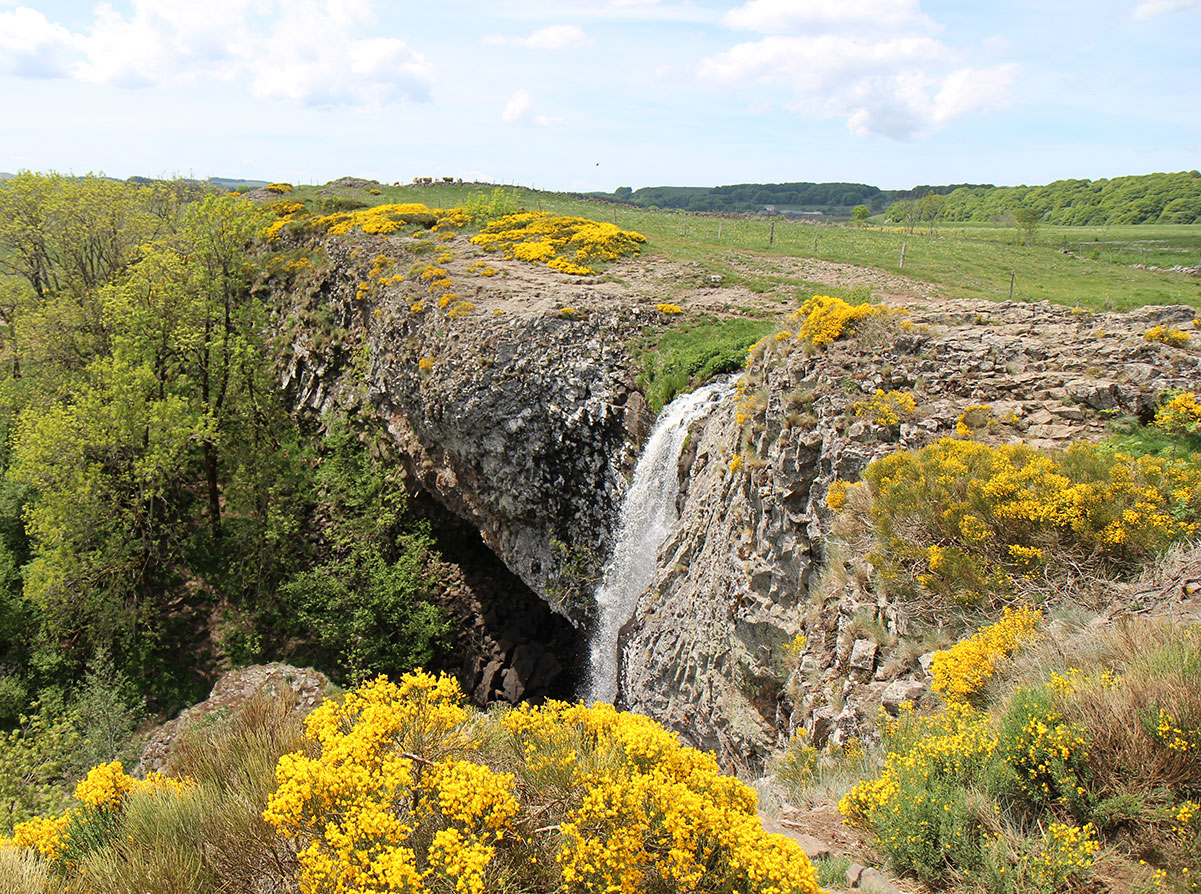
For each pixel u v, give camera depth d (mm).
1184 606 6887
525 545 25125
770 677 12781
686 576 17641
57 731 21594
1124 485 8617
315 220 44094
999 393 12312
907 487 9914
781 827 6004
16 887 5148
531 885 4578
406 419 29625
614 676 21609
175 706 27484
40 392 34000
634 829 4527
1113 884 4496
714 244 41656
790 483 13117
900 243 45125
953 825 5078
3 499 31672
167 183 48312
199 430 29594
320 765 5090
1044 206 120875
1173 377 11234
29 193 38594
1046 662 6676
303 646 29734
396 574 28172
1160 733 5020
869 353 14172
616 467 22203
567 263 32469
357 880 4383
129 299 31484
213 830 5520
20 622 29078
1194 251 49969
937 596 8938
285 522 30859
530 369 23672
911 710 7766
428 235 39906
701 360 21953
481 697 27516
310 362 36938
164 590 31391
